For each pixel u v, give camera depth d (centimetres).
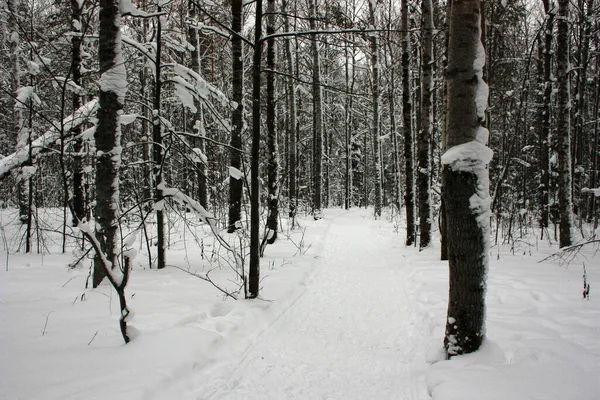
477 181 343
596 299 539
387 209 2694
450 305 370
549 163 1423
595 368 316
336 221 1941
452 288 364
